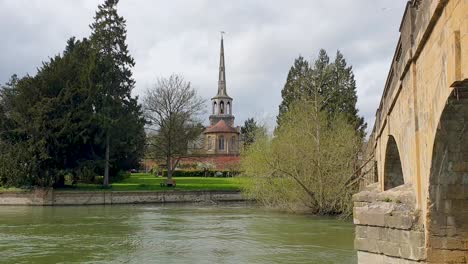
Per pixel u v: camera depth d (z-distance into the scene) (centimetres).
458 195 1160
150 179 8406
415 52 1216
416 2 1188
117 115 6656
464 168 1110
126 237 3097
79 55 6912
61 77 6262
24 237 3086
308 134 4534
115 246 2747
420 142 1255
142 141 7119
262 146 4972
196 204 6159
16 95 6238
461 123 1002
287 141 4553
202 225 3738
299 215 4406
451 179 1142
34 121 5894
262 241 2894
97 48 6831
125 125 6694
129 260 2334
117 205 5953
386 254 1386
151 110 7181
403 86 1509
